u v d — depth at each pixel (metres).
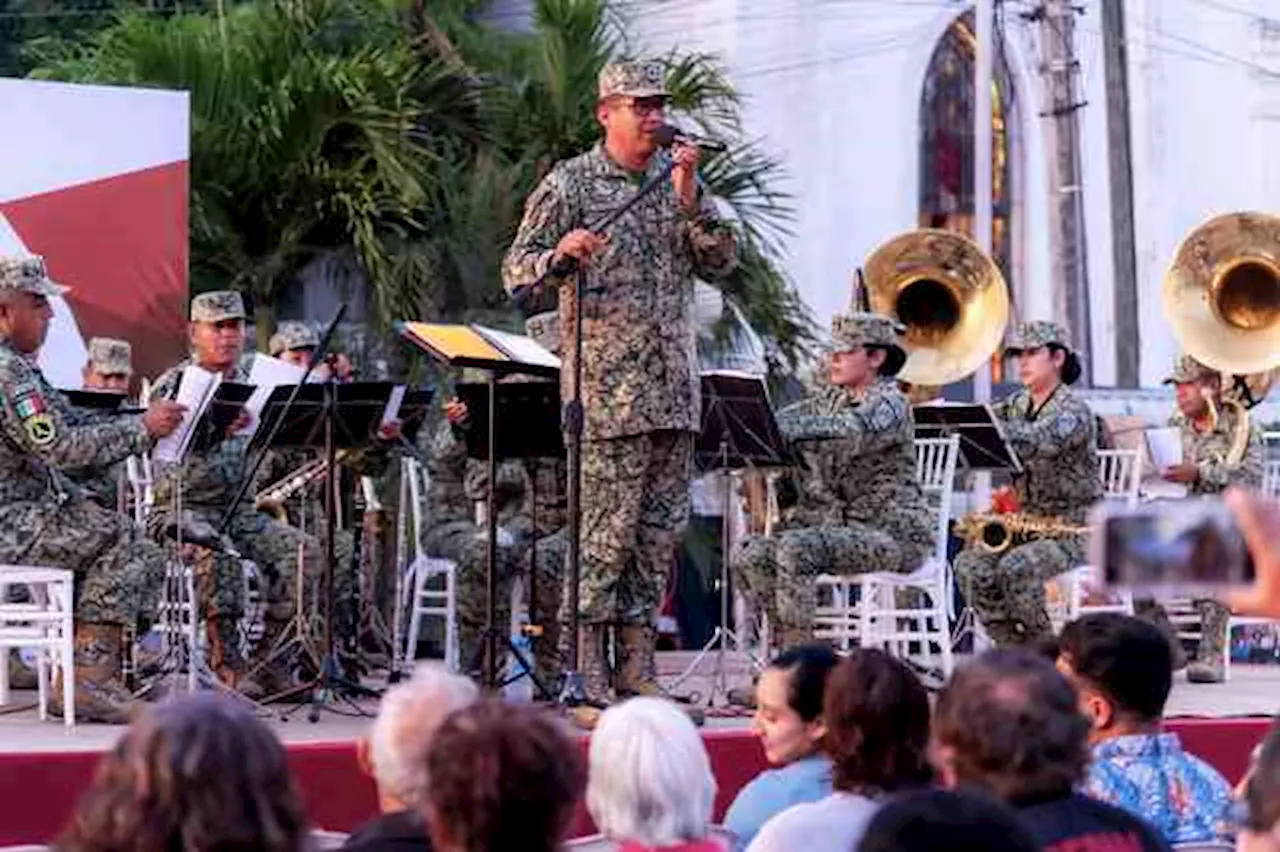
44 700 14.54
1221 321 19.78
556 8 25.92
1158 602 18.56
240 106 24.38
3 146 19.53
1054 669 7.53
